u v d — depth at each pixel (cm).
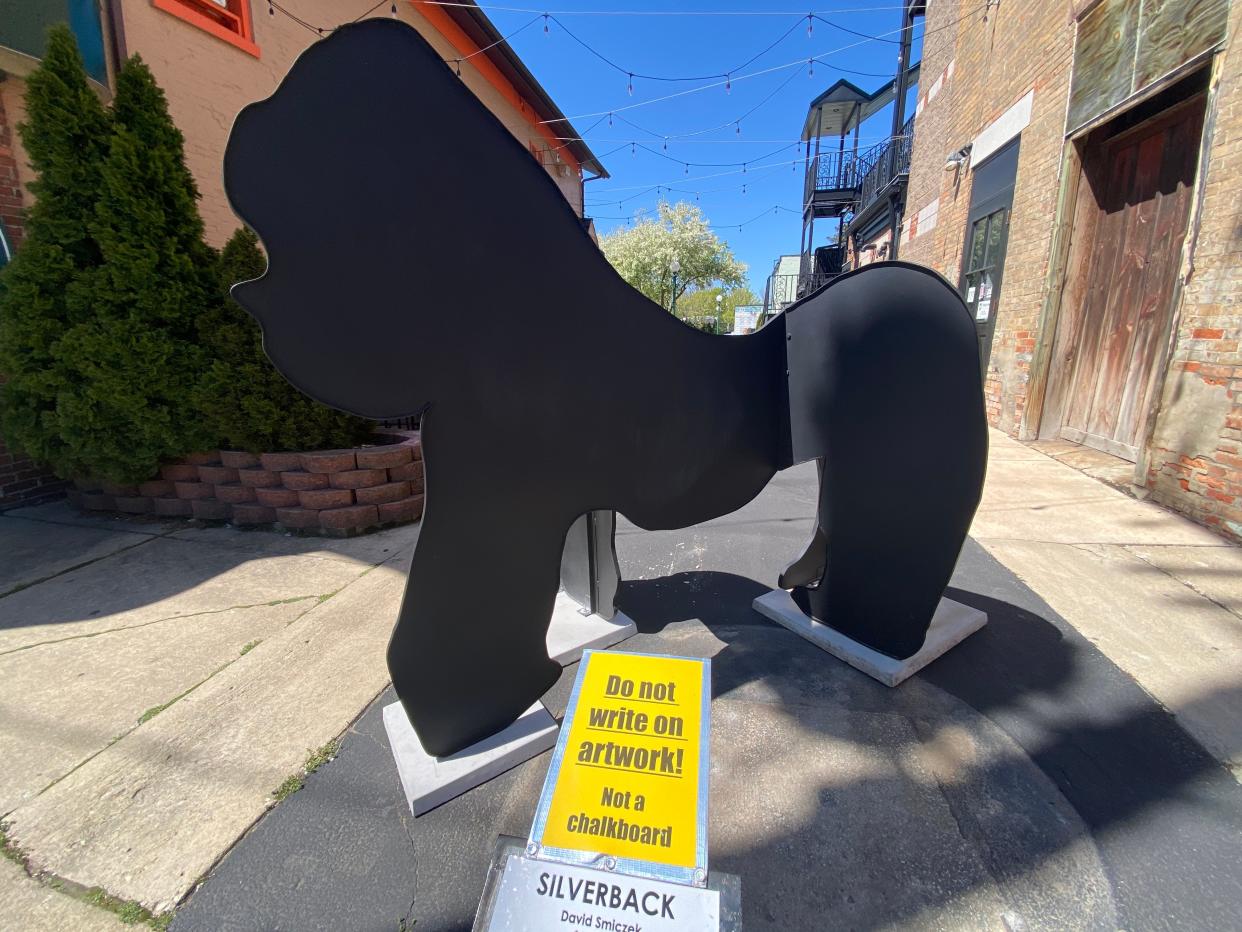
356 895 134
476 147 141
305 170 121
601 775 117
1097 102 450
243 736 187
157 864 142
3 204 373
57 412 341
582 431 173
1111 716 188
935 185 887
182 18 473
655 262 2834
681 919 100
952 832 148
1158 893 129
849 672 221
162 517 396
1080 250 515
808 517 410
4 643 242
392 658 151
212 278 366
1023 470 464
